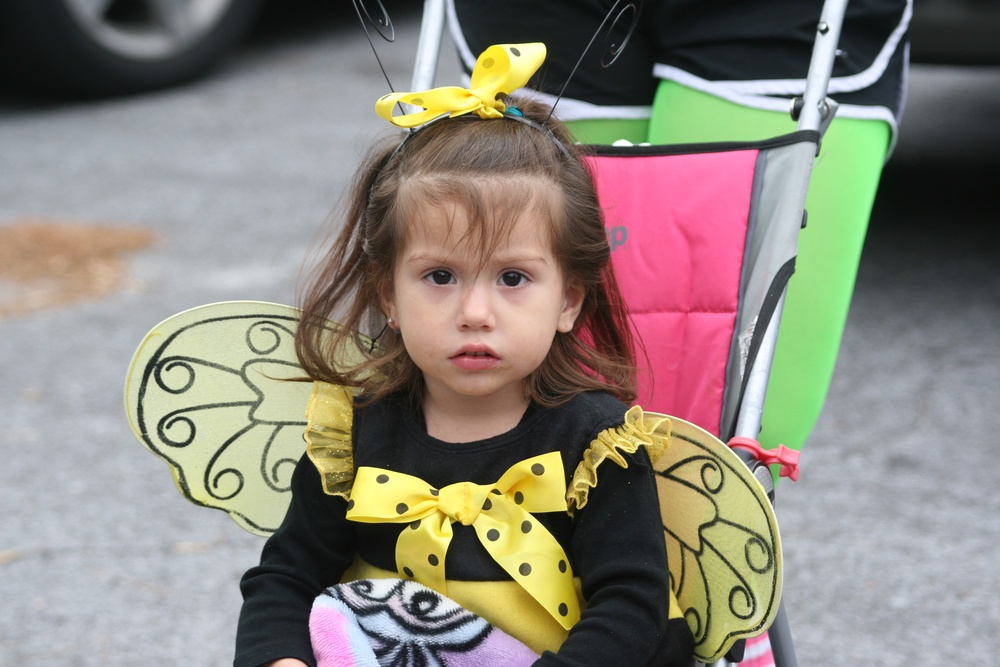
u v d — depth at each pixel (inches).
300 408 203.8
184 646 311.7
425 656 174.9
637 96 260.5
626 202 227.9
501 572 179.2
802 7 237.0
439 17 245.8
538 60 184.2
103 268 553.0
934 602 323.6
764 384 203.8
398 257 179.0
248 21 890.7
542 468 178.9
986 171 671.8
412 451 186.9
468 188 171.9
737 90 241.9
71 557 350.9
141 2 837.2
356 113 791.7
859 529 358.0
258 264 549.0
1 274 548.1
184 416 197.9
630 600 171.3
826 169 237.0
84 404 440.1
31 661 304.3
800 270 239.0
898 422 417.7
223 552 355.6
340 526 194.5
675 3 242.5
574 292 188.5
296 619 185.3
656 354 223.9
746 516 173.2
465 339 173.0
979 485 379.6
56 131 764.0
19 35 773.3
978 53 497.7
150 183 664.4
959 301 508.7
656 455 180.7
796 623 316.2
